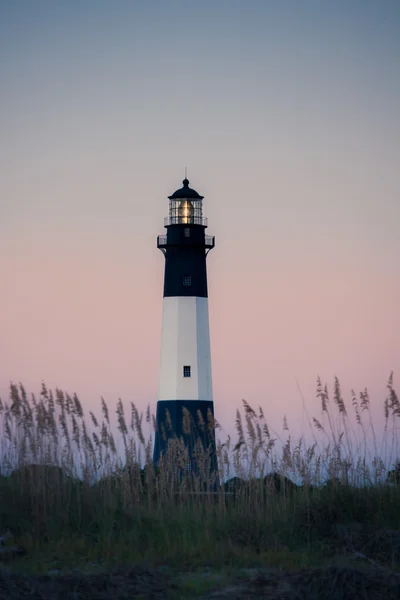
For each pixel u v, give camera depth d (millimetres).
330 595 78125
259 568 87938
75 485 105562
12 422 106688
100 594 76750
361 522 101875
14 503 99688
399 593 78125
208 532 99812
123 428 117312
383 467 110375
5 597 72312
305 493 108000
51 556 89562
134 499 109875
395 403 111312
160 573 84688
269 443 117562
